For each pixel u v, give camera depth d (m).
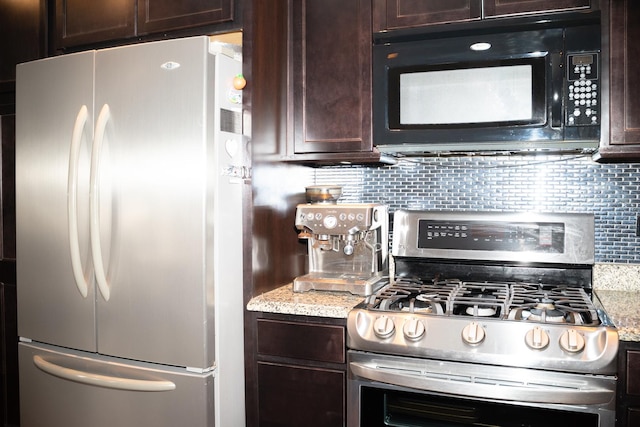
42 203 2.01
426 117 1.94
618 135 1.76
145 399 1.82
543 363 1.51
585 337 1.51
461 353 1.58
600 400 1.48
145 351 1.82
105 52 1.86
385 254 2.23
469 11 1.90
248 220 1.91
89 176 1.87
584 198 2.12
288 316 1.85
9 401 2.37
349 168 2.43
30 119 2.03
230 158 1.84
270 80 2.04
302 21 2.14
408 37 1.95
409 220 2.25
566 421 1.54
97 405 1.90
